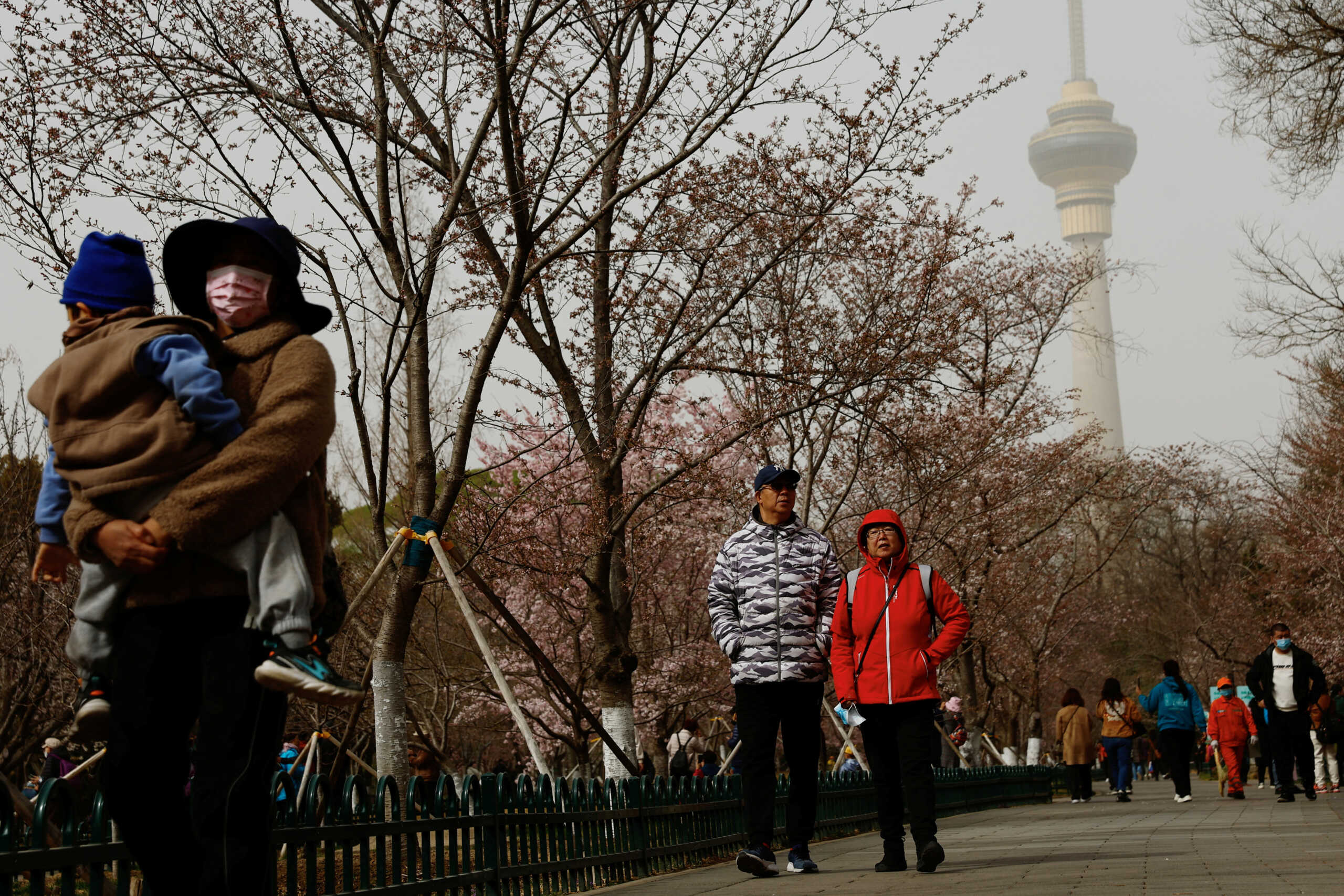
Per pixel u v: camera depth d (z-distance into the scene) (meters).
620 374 14.22
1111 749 19.30
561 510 16.41
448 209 9.92
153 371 2.78
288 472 2.79
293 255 3.14
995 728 37.78
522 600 22.11
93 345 2.81
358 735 19.14
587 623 21.92
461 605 7.54
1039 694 29.89
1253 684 15.97
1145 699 17.20
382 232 9.84
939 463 18.03
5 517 16.03
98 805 3.41
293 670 2.70
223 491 2.70
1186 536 49.00
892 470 18.47
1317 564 28.62
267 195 10.31
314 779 4.52
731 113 10.70
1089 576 31.48
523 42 9.41
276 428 2.79
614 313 14.05
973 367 20.69
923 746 6.91
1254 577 38.81
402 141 11.07
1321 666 28.97
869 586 7.13
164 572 2.78
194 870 2.94
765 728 7.04
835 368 13.88
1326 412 30.81
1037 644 32.66
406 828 5.03
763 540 7.20
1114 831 10.56
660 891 6.34
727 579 7.21
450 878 5.33
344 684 2.74
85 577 2.85
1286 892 5.05
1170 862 6.81
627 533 16.50
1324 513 27.81
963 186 19.23
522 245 9.99
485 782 5.77
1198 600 45.81
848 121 12.18
